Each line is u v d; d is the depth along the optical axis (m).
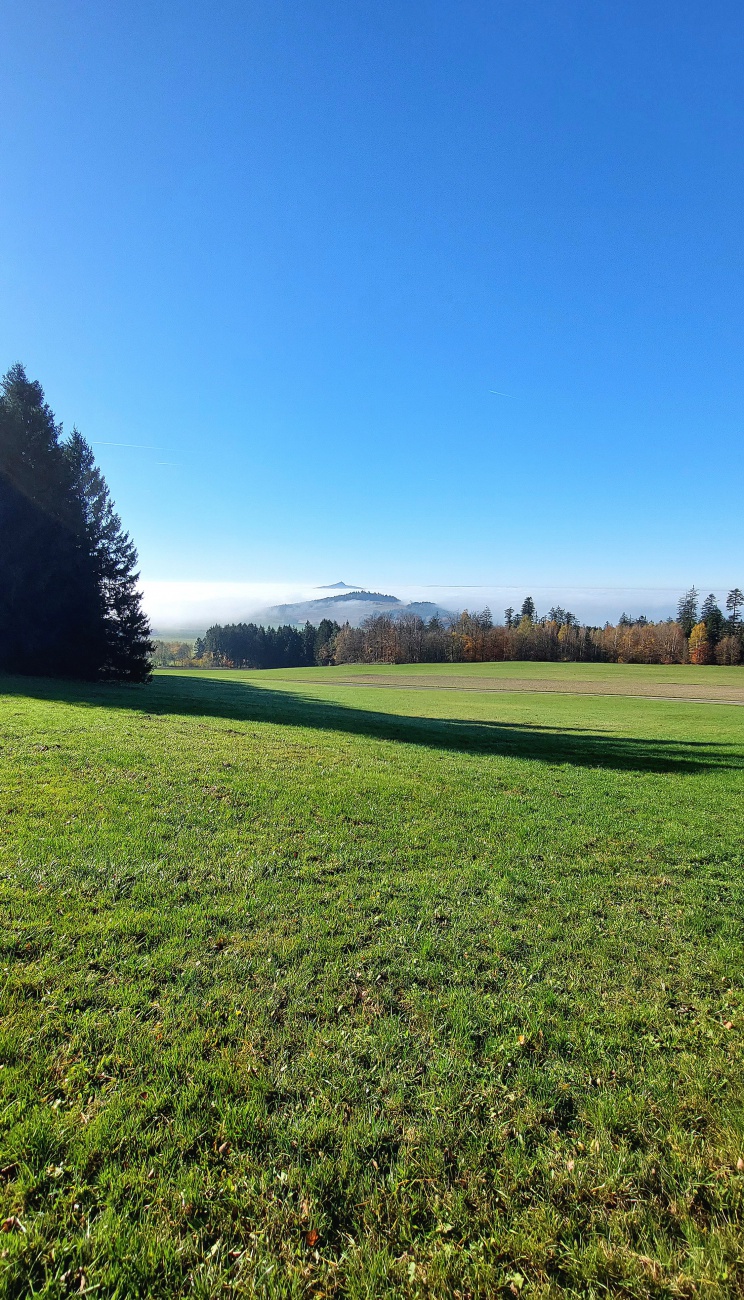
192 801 10.81
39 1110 3.77
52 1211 3.18
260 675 91.25
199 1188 3.36
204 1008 4.95
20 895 6.71
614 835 10.91
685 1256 3.08
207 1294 2.84
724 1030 5.07
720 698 61.47
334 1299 2.85
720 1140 3.83
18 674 35.50
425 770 15.55
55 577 36.41
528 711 43.75
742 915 7.59
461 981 5.69
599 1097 4.18
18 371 36.94
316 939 6.30
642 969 6.09
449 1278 2.96
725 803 14.37
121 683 39.72
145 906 6.75
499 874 8.57
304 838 9.46
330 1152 3.65
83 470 43.25
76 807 9.83
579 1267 3.02
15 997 4.90
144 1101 3.89
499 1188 3.46
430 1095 4.15
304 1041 4.63
